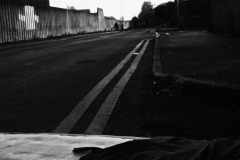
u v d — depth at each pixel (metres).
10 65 9.95
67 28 38.91
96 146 1.73
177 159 1.25
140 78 6.44
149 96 4.88
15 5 24.19
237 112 3.79
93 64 9.11
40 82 6.45
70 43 22.38
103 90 5.42
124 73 7.20
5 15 22.61
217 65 6.69
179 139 1.54
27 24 26.48
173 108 4.15
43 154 1.66
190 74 5.78
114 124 3.55
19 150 1.75
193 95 4.71
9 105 4.64
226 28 17.80
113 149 1.50
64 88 5.72
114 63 9.15
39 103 4.69
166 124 3.50
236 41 13.19
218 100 4.27
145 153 1.38
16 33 24.38
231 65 6.51
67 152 1.66
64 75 7.23
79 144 1.79
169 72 6.23
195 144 1.44
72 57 11.58
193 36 19.52
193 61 7.76
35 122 3.76
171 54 9.90
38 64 9.80
